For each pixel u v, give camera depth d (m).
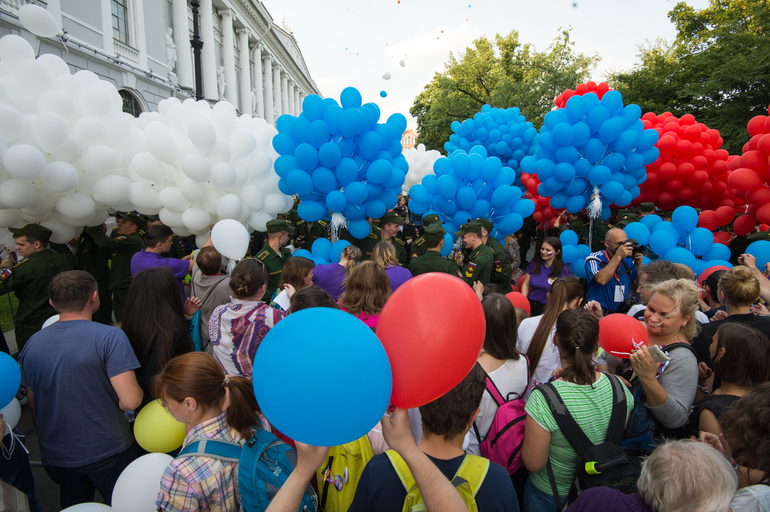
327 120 4.05
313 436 0.90
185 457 1.31
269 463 1.37
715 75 11.66
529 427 1.65
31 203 3.45
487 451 1.85
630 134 4.73
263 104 28.78
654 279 2.71
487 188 4.80
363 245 5.59
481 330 1.13
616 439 1.58
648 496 1.09
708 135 6.28
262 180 4.70
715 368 1.87
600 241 5.48
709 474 1.02
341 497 1.60
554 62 17.17
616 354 1.90
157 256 3.51
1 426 1.60
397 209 8.91
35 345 1.83
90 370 1.83
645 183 6.56
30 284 3.56
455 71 19.75
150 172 3.94
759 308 2.55
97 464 1.89
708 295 2.91
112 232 4.62
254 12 23.88
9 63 3.50
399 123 4.62
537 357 2.32
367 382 0.91
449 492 1.02
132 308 2.20
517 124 9.41
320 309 1.03
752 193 4.30
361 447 1.61
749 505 1.19
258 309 2.31
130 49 12.30
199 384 1.36
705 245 4.14
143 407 2.23
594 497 1.18
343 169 4.16
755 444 1.28
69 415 1.82
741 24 12.34
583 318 1.69
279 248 4.34
